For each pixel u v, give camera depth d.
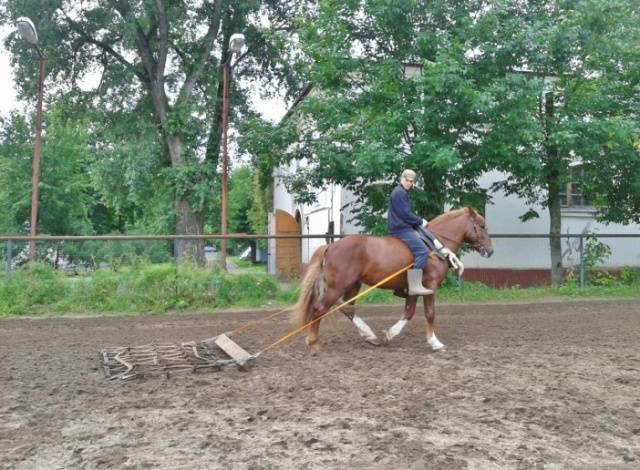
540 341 9.67
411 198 14.38
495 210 20.19
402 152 14.44
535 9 15.45
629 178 16.44
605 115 15.72
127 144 23.19
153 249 14.90
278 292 14.65
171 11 22.45
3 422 5.64
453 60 12.85
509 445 5.04
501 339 9.85
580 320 12.03
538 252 20.30
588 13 14.27
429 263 8.85
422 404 6.12
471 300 15.15
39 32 21.61
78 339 9.98
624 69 15.98
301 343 9.41
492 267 20.02
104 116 24.95
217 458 4.72
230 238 14.77
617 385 6.94
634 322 11.76
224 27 24.61
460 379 7.11
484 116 13.83
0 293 13.20
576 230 20.92
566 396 6.46
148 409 5.98
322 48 14.69
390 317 12.33
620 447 5.03
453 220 9.32
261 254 30.06
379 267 8.55
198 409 5.97
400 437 5.19
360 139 14.46
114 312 13.16
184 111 22.42
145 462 4.64
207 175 23.06
